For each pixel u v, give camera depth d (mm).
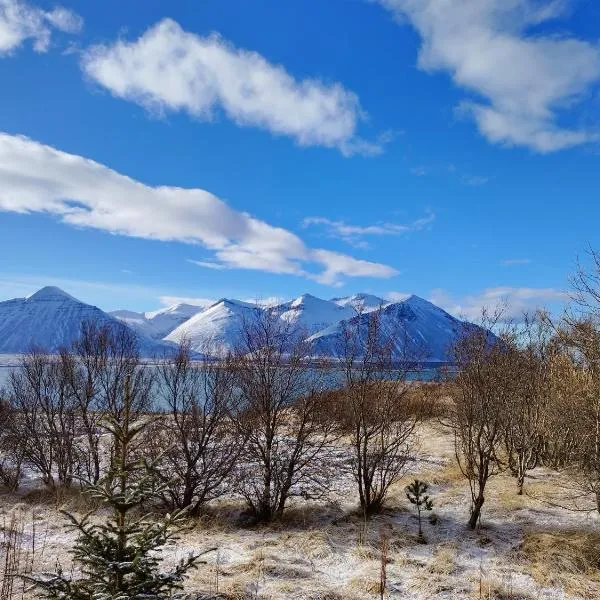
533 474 12898
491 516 9750
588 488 9750
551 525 8945
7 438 13555
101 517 10141
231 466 10867
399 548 8273
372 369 10727
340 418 11336
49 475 12898
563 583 6812
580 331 11062
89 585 4473
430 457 14898
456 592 6609
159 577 4496
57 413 13766
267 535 9305
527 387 11812
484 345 9828
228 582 6723
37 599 6164
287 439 11609
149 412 11461
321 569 7582
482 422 9172
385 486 10750
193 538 8898
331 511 10750
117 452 5195
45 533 8969
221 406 10867
